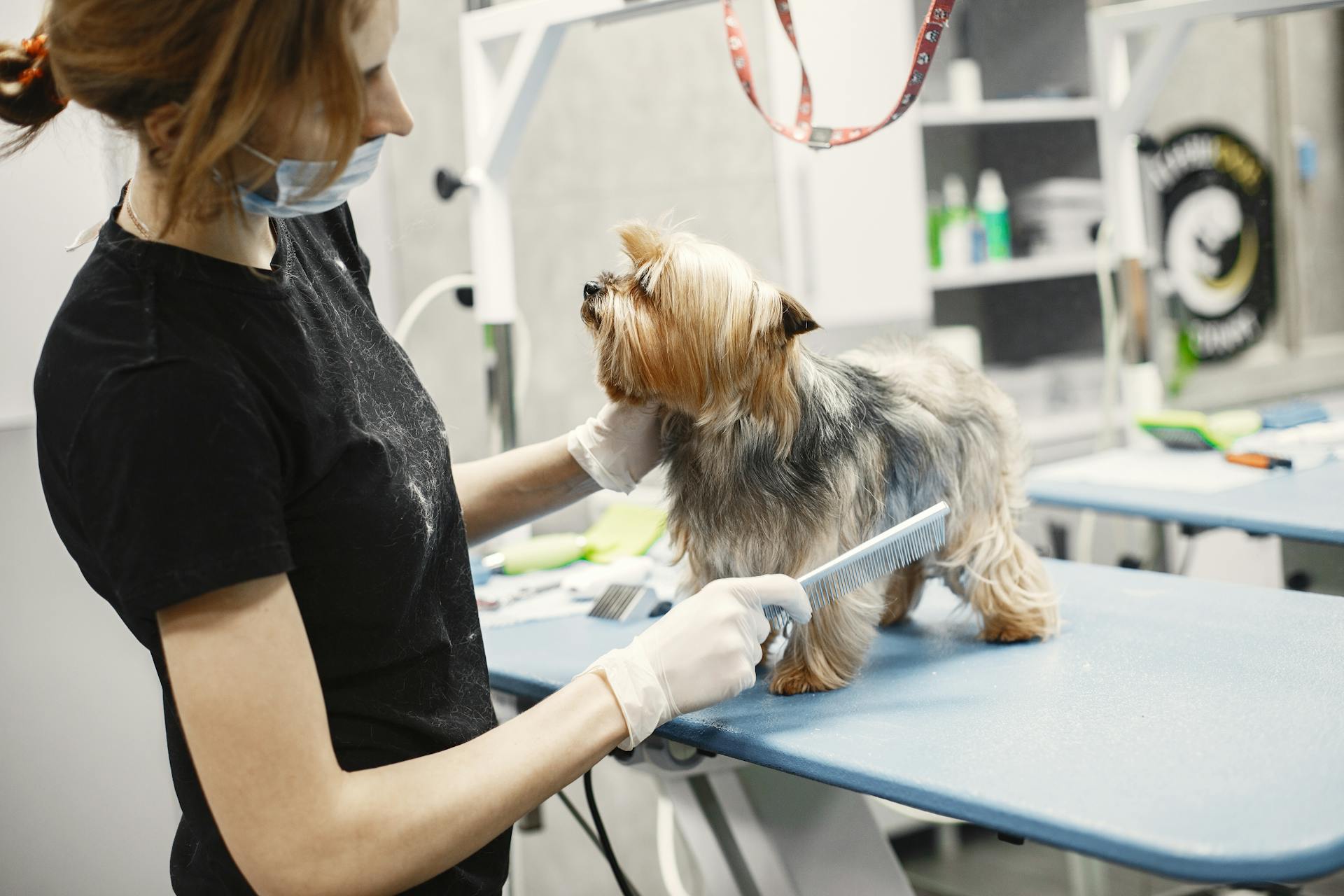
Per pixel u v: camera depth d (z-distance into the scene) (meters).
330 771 0.82
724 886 1.44
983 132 3.51
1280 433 2.20
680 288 1.16
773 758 1.00
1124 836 0.79
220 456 0.79
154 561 0.77
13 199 1.57
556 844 2.63
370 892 0.82
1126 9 2.16
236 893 0.93
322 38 0.75
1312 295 3.97
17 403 1.59
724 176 2.80
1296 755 0.89
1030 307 3.50
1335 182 3.95
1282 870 0.74
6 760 1.62
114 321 0.82
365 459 0.92
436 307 2.51
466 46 1.72
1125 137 2.24
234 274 0.87
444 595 1.04
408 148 2.46
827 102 2.75
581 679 0.98
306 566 0.90
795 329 1.13
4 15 1.53
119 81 0.75
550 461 1.29
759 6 2.81
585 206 2.67
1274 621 1.24
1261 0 1.93
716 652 1.00
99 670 1.69
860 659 1.17
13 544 1.60
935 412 1.27
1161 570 2.38
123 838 1.72
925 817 2.37
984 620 1.28
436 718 1.00
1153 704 1.02
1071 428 3.14
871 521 1.19
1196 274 3.66
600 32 2.63
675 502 1.22
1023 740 0.97
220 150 0.74
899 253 2.92
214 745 0.78
